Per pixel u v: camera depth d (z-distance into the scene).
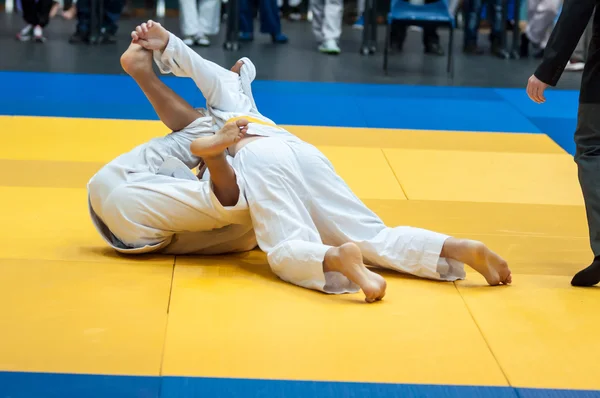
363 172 7.72
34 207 6.16
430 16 13.55
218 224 5.00
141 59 5.19
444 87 12.73
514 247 5.76
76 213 6.08
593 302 4.72
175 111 5.34
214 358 3.86
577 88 12.95
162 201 4.96
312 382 3.68
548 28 15.86
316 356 3.92
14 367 3.71
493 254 4.83
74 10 20.11
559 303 4.68
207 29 15.58
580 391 3.70
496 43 16.53
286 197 4.79
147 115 9.91
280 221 4.76
